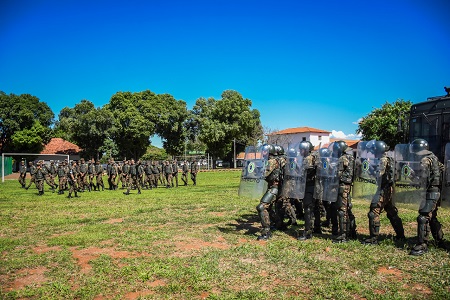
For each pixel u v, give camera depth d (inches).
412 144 271.1
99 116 1978.3
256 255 269.6
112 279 227.9
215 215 459.8
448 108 433.1
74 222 434.0
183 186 990.4
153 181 951.6
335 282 213.2
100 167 919.0
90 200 668.1
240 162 2815.0
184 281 220.7
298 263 250.1
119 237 343.9
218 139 2253.9
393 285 208.7
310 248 285.6
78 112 2101.4
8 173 1750.7
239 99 2335.1
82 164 867.4
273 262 252.7
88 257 278.8
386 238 313.9
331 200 300.8
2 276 239.9
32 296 205.9
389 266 243.3
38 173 805.2
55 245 318.7
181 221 421.4
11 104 1991.9
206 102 2456.9
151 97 2178.9
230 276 226.5
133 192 834.8
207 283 215.8
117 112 2043.6
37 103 2100.1
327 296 195.5
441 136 438.9
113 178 926.4
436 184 263.7
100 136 2028.8
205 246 303.1
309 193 315.9
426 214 265.0
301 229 359.6
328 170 303.9
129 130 2005.4
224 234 345.4
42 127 2050.9
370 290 201.5
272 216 360.8
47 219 458.0
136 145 2111.2
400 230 307.6
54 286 216.4
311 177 316.2
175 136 2273.6
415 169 265.9
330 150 309.4
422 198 261.6
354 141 1804.9
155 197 694.5
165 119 2151.8
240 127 2308.1
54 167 940.6
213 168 2363.4
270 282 216.8
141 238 334.6
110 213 494.6
